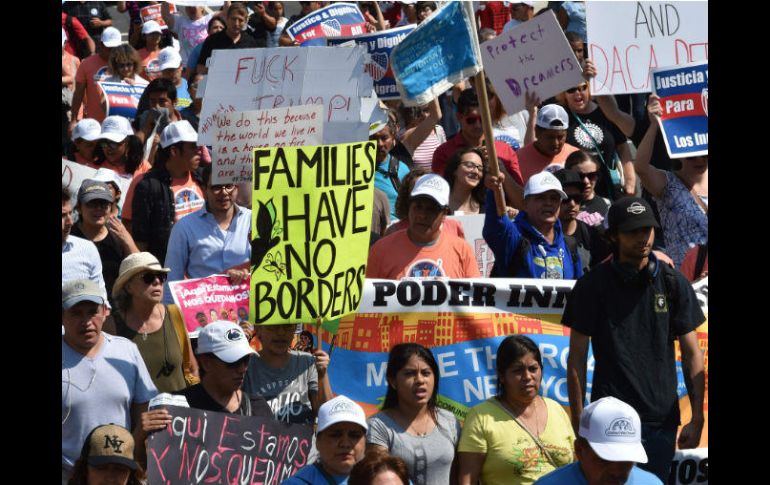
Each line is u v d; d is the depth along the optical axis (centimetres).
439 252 1723
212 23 3145
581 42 2725
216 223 1870
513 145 2367
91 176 2095
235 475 1375
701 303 1738
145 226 2044
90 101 2889
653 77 2181
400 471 1134
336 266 1461
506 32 2178
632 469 1254
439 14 1658
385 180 2219
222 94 1844
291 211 1455
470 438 1430
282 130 1711
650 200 2441
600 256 1906
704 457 1681
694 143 2112
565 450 1448
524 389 1428
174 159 2064
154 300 1577
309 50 1833
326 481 1300
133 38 3391
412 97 1662
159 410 1337
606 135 2428
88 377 1426
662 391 1475
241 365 1399
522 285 1681
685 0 2258
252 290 1447
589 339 1597
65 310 1416
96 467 1225
